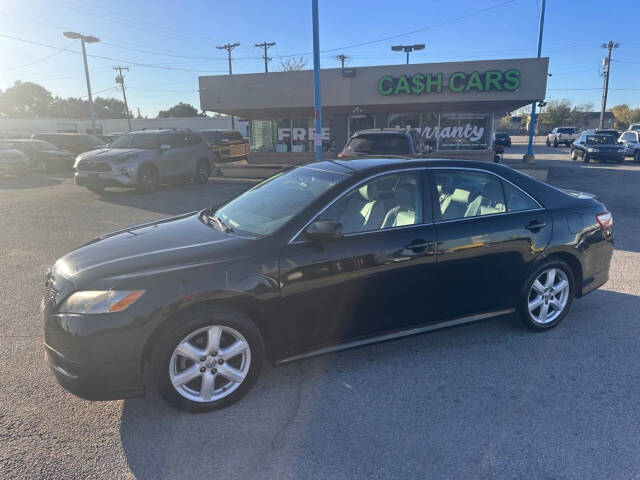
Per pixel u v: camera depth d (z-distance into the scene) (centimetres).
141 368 287
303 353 335
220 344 307
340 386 338
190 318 291
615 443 275
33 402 316
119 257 310
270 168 2166
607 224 445
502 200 399
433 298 367
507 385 337
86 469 254
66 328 279
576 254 421
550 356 380
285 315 320
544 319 421
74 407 311
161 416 303
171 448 272
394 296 352
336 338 343
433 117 2153
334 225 310
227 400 310
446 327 381
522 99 1925
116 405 315
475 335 419
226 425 294
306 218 330
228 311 303
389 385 338
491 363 369
